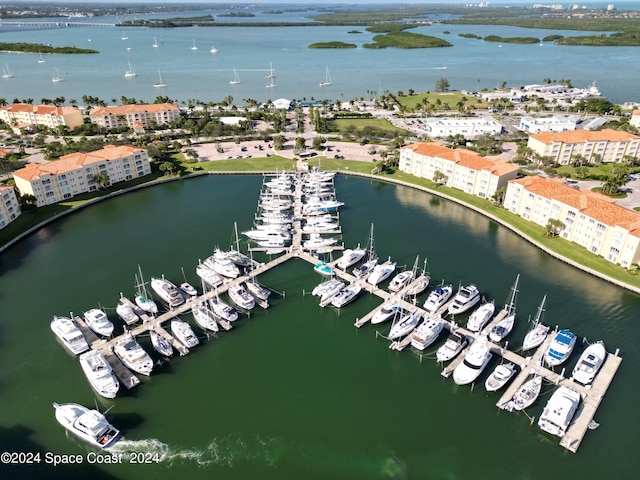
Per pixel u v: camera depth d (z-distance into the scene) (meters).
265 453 80.81
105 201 181.75
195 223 162.88
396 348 103.12
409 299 119.62
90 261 138.38
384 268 129.00
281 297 121.69
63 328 104.44
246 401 90.81
